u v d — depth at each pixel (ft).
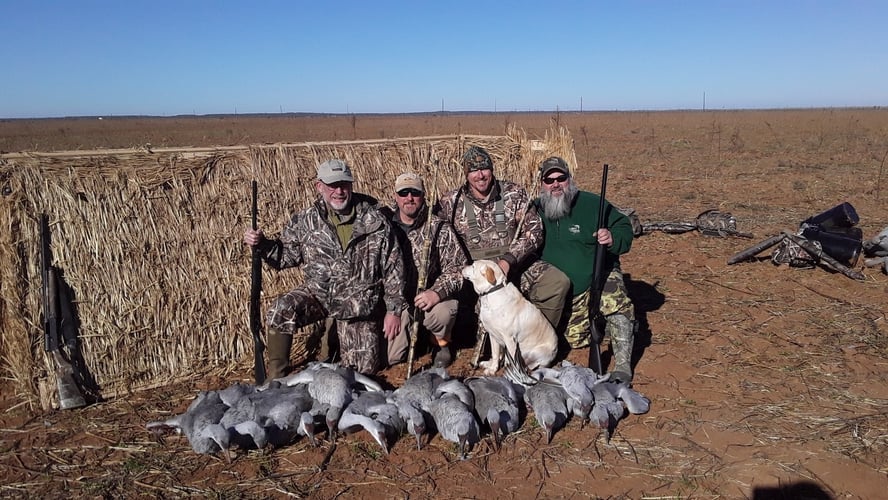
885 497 12.69
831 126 147.84
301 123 259.19
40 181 16.99
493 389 15.39
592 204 19.81
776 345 20.11
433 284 18.94
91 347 17.58
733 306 23.76
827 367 18.47
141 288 18.22
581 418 15.71
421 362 19.97
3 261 16.60
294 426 14.94
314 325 20.35
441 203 20.20
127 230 18.06
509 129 27.96
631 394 15.87
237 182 19.92
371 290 17.97
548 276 19.40
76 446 15.14
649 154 86.74
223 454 14.64
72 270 17.31
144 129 203.92
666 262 30.09
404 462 14.26
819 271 27.53
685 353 19.74
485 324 18.10
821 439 14.73
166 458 14.60
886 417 15.60
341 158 22.27
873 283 25.77
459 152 25.93
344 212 18.02
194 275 19.06
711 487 13.16
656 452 14.44
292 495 13.14
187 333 18.95
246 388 16.12
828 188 51.06
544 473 13.75
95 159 18.06
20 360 16.83
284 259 18.12
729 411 16.15
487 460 14.26
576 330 20.31
